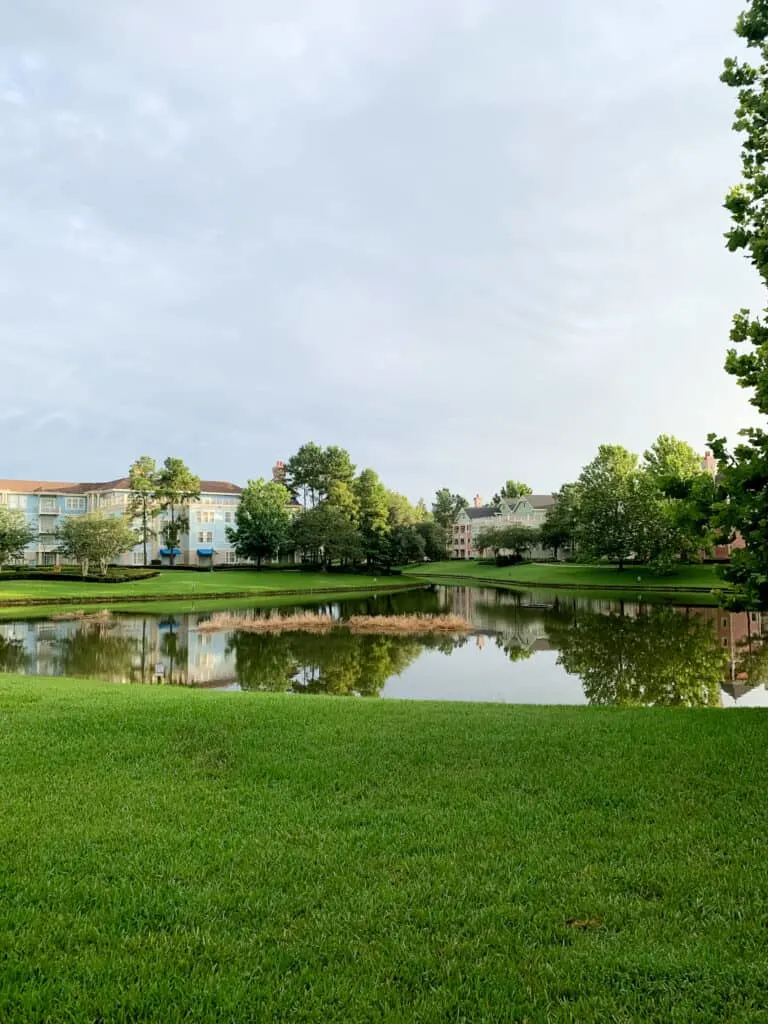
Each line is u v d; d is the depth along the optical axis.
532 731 8.59
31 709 10.05
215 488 86.94
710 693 16.34
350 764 7.18
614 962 3.61
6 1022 3.19
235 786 6.53
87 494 86.50
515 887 4.42
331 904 4.25
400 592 56.16
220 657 23.09
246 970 3.58
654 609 37.31
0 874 4.64
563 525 87.31
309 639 27.58
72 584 52.19
